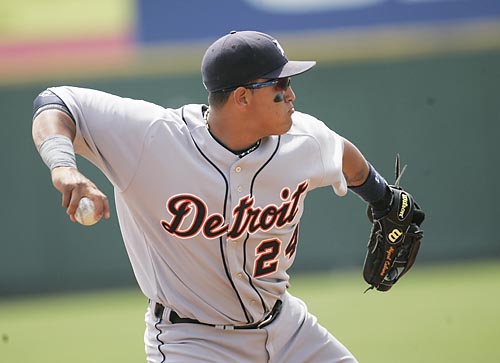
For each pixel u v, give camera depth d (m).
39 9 45.16
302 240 43.34
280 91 13.21
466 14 43.53
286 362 14.51
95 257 43.28
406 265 16.25
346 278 41.47
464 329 29.81
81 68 43.53
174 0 43.72
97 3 44.78
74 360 28.75
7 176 43.16
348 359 14.74
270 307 14.20
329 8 43.81
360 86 43.53
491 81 43.28
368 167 15.16
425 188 43.41
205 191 13.24
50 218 43.19
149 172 13.12
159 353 13.97
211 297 13.81
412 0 43.69
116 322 34.94
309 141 13.81
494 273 40.06
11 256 43.25
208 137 13.29
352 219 43.03
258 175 13.38
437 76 43.34
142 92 43.53
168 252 13.63
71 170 11.95
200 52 43.50
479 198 43.31
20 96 43.16
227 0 43.84
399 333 29.91
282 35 43.91
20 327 35.41
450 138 43.31
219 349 13.95
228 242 13.47
